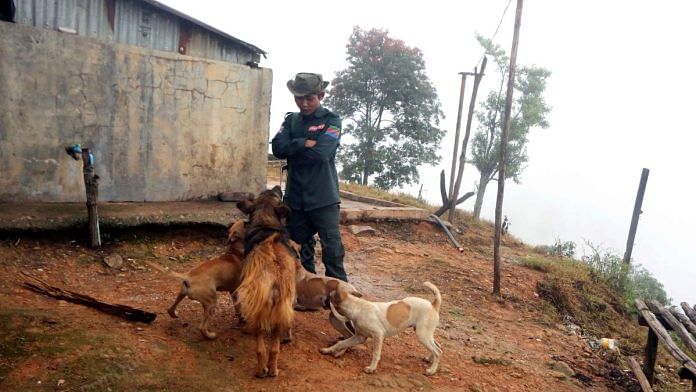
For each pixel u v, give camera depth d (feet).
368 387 15.01
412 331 20.17
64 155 24.53
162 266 22.95
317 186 18.60
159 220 24.47
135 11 28.02
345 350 16.90
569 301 30.09
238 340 16.38
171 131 27.17
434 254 34.09
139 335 15.71
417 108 113.09
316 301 17.37
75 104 24.54
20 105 23.34
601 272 38.73
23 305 16.99
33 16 25.26
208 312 15.96
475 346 20.43
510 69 27.07
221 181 29.07
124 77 25.55
